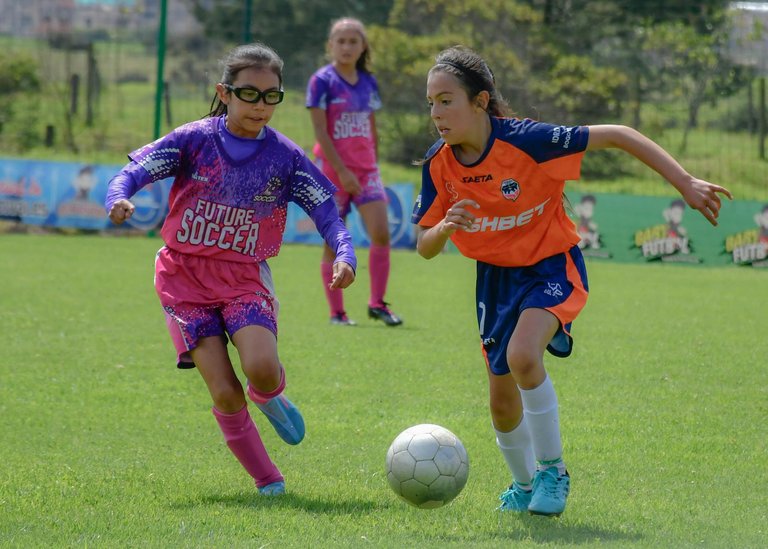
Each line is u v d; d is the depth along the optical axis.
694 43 39.91
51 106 46.34
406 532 8.16
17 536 7.90
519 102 40.34
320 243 36.59
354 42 20.25
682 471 10.64
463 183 9.01
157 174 9.35
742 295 26.31
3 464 10.60
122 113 46.38
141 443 11.70
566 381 15.36
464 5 42.47
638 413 13.40
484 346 9.23
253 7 43.06
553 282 8.88
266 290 9.68
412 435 8.68
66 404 13.58
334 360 16.70
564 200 9.71
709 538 8.03
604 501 9.39
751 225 33.56
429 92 8.83
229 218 9.50
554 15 42.03
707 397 14.45
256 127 9.48
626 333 19.95
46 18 47.53
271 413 9.62
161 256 9.73
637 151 8.56
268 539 7.85
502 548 7.53
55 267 28.11
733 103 39.66
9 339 18.03
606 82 40.19
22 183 36.53
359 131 20.48
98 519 8.42
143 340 18.28
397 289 26.42
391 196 36.03
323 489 9.77
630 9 41.19
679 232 34.06
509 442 9.10
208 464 10.80
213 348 9.43
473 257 9.20
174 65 47.31
